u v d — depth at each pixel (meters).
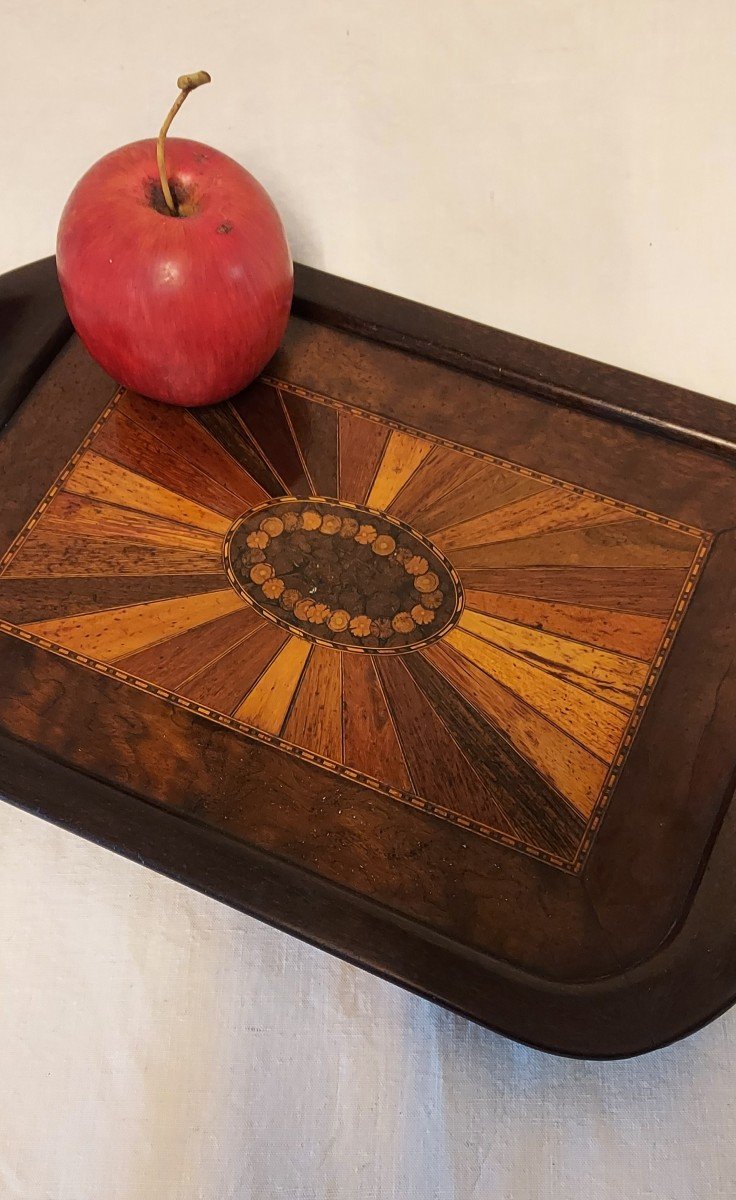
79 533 0.31
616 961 0.26
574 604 0.31
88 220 0.29
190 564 0.31
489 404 0.34
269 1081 0.29
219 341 0.31
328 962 0.30
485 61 0.44
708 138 0.42
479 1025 0.28
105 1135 0.28
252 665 0.29
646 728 0.29
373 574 0.31
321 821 0.28
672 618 0.30
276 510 0.32
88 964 0.30
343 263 0.39
